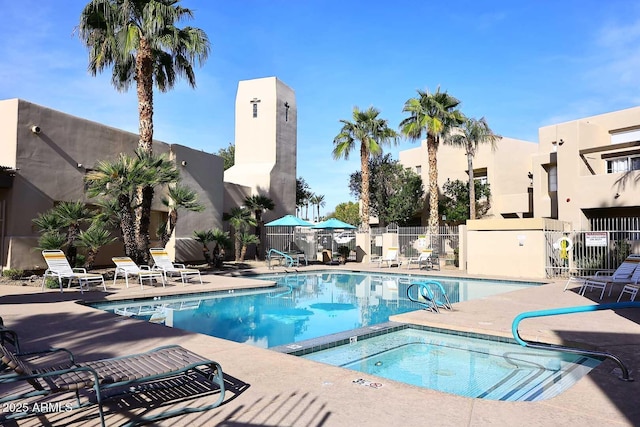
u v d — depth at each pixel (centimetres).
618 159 2075
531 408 355
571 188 2073
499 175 2936
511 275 1625
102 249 1702
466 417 335
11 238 1304
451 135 2655
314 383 415
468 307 884
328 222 2242
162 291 1111
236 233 2236
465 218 2948
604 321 731
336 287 1480
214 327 852
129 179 1269
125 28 1404
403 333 750
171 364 358
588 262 1534
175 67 1634
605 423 324
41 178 1410
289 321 912
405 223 3222
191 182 2048
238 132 2848
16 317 750
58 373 304
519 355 620
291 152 2914
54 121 1462
